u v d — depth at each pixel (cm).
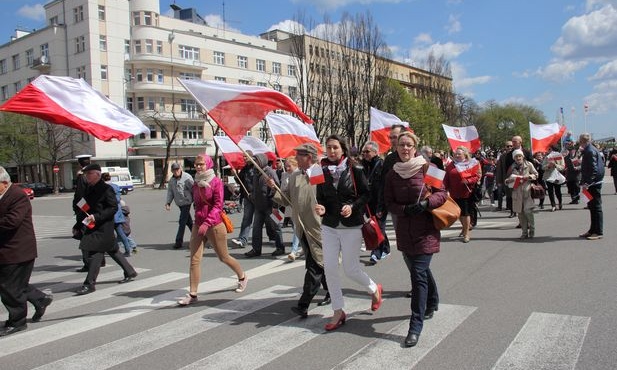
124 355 448
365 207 518
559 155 1432
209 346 461
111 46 5503
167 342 478
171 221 1825
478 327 473
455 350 420
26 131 5034
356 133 4731
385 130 1166
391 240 1042
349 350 432
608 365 377
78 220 812
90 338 501
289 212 845
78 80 676
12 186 531
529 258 776
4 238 525
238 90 625
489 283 636
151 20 5794
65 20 5653
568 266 707
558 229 1065
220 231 635
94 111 672
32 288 575
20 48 6153
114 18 5525
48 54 5756
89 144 5397
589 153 903
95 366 425
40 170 5997
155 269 862
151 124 5662
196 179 630
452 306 544
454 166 955
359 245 505
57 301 665
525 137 9525
